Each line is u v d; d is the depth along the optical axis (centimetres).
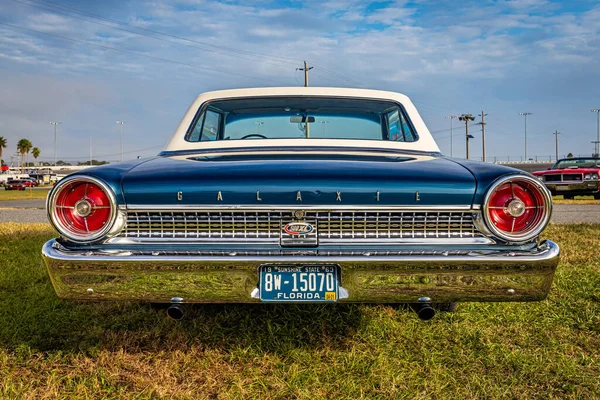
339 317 284
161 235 198
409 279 197
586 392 207
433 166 212
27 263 427
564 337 263
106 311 300
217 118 307
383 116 303
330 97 303
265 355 237
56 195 193
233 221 198
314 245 197
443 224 199
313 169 200
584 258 427
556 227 629
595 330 271
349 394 204
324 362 233
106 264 192
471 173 202
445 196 195
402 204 196
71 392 206
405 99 309
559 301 314
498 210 196
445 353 244
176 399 201
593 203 1201
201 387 211
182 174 198
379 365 229
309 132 303
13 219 958
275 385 210
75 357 236
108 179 194
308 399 201
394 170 202
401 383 214
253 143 281
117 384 213
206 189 194
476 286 198
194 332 266
